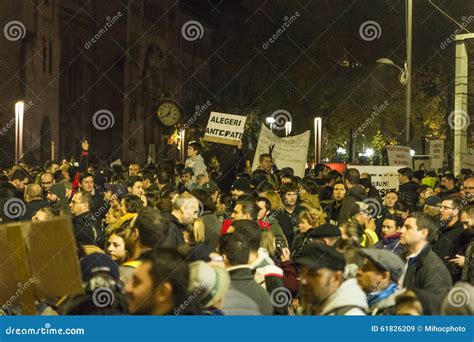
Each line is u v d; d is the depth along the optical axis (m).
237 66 69.69
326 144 57.19
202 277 6.36
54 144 62.81
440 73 58.28
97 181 20.58
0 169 25.64
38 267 7.12
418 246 8.73
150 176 18.12
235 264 7.56
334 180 16.97
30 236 7.14
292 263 9.40
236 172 22.25
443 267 8.69
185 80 93.81
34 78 58.97
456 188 19.17
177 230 9.95
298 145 21.61
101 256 7.29
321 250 6.75
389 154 26.94
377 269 7.34
